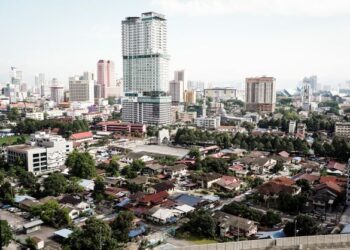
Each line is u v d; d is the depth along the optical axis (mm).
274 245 56844
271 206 102750
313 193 107625
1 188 108250
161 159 161875
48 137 161375
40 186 117500
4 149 169750
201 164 143500
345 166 145250
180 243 78625
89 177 130500
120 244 77562
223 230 82750
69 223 88312
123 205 99938
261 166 143625
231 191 117188
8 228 76375
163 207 97250
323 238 58781
